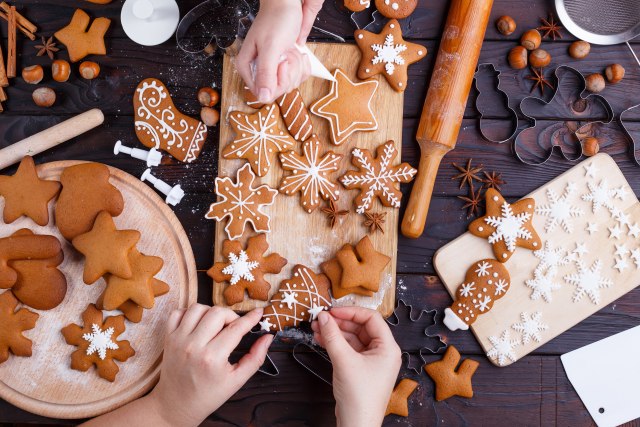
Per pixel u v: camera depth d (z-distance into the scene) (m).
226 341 0.72
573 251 0.79
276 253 0.77
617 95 0.80
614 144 0.80
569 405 0.79
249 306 0.77
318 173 0.77
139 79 0.80
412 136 0.80
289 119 0.77
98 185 0.76
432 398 0.79
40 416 0.78
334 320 0.74
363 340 0.77
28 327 0.76
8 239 0.75
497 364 0.79
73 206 0.76
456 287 0.79
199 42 0.79
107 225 0.75
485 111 0.80
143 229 0.78
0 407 0.78
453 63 0.76
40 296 0.75
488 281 0.78
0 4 0.79
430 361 0.79
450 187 0.80
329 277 0.77
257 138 0.77
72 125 0.77
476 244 0.79
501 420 0.79
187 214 0.79
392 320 0.79
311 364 0.79
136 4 0.75
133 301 0.75
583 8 0.79
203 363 0.71
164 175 0.79
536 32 0.79
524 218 0.78
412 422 0.79
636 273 0.79
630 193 0.79
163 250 0.78
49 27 0.80
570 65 0.80
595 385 0.79
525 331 0.78
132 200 0.78
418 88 0.80
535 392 0.79
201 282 0.79
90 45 0.79
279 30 0.65
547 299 0.78
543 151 0.80
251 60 0.67
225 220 0.77
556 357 0.79
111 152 0.80
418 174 0.77
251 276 0.76
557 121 0.80
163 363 0.74
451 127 0.76
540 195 0.79
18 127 0.80
